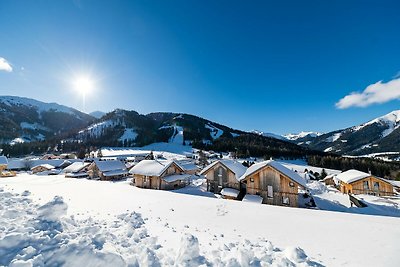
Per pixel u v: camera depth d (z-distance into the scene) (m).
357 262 6.15
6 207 7.62
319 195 31.53
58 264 5.04
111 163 57.34
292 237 8.02
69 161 90.25
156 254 6.16
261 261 5.92
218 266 5.62
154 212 11.26
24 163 87.50
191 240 6.52
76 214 10.44
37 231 6.15
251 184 27.06
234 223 9.59
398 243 7.09
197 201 13.62
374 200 25.84
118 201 13.67
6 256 5.07
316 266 5.92
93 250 5.50
